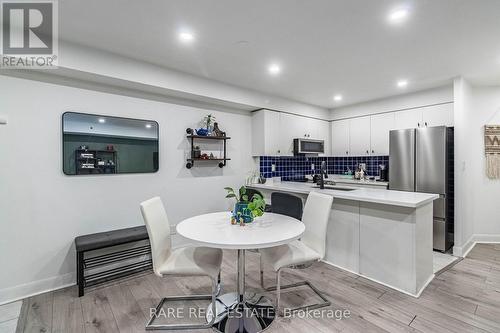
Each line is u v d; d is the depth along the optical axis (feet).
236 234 5.71
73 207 8.15
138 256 9.18
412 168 11.25
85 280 8.02
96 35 6.91
